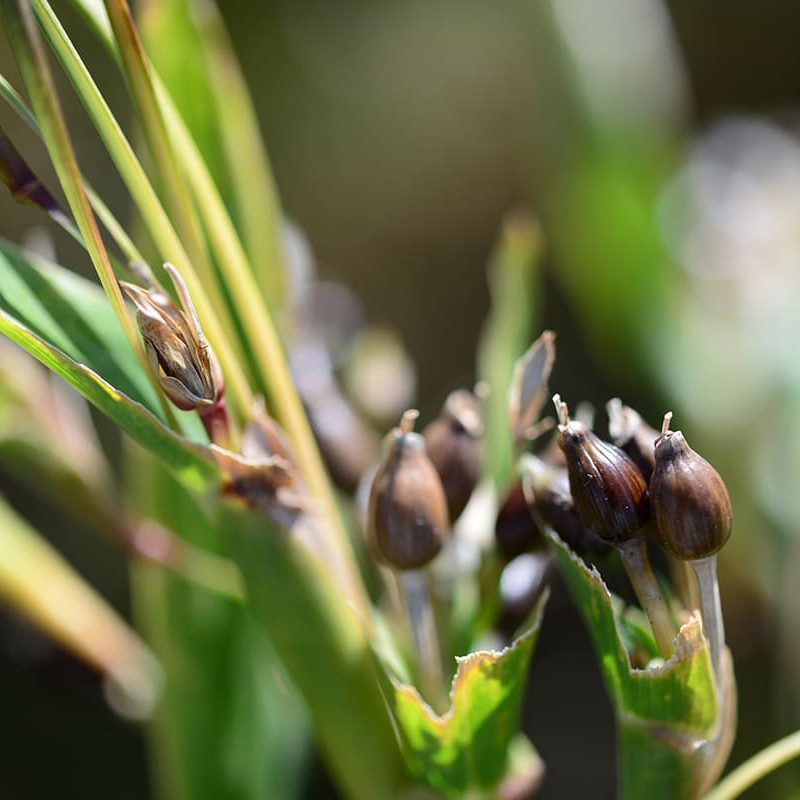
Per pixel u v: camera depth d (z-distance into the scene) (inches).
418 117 41.4
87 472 11.5
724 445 17.5
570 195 19.5
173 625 12.1
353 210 40.3
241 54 39.4
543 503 9.9
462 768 10.1
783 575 16.4
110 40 9.8
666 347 18.4
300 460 10.1
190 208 10.0
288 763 12.6
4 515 11.9
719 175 21.1
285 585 10.0
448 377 38.9
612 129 19.2
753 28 43.3
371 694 10.1
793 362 17.7
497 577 10.4
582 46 19.3
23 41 9.2
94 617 12.0
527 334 11.9
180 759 12.2
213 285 10.1
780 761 10.0
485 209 40.8
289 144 39.9
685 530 9.4
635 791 9.8
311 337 11.8
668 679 9.6
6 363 11.4
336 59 40.9
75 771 27.7
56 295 10.1
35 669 12.2
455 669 10.4
